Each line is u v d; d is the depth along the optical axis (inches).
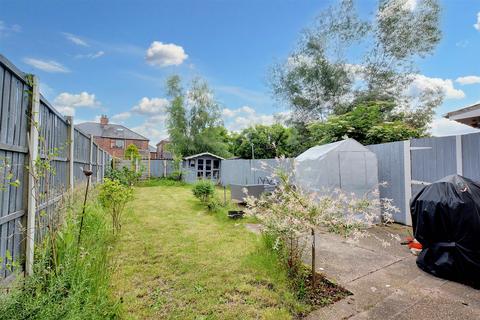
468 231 103.1
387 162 216.5
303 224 100.0
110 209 206.7
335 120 343.3
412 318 81.3
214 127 802.8
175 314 83.7
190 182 565.9
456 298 92.5
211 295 95.3
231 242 155.9
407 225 196.2
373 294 96.3
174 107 776.3
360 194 202.1
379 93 462.0
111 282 99.7
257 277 108.7
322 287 101.4
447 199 109.5
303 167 230.1
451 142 170.1
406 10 434.9
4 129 72.9
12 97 77.2
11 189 77.1
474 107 170.1
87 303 71.0
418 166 190.9
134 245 147.9
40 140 95.9
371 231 181.3
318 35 509.0
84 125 1120.2
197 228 188.4
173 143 780.0
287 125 562.9
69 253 86.7
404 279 108.2
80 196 154.3
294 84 535.2
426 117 430.3
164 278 108.5
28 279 75.2
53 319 62.3
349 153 205.8
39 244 91.3
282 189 111.5
